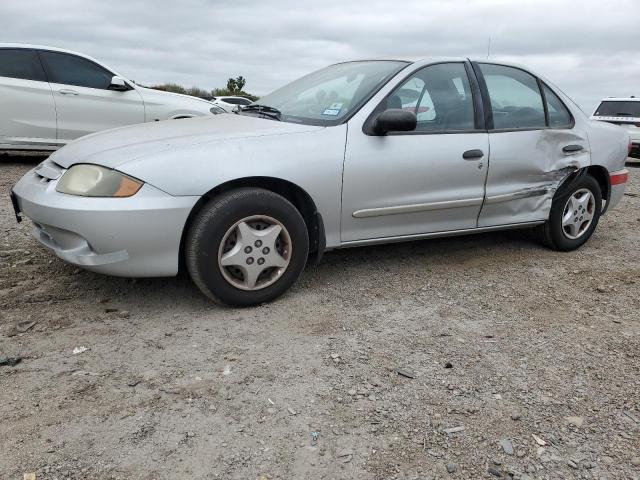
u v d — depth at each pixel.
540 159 4.38
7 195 6.12
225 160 3.17
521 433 2.30
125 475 1.98
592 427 2.36
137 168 3.00
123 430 2.21
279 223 3.32
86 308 3.30
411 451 2.17
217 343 2.94
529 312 3.51
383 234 3.83
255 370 2.69
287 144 3.37
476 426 2.34
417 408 2.44
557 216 4.66
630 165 14.14
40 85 7.66
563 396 2.58
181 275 3.84
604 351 3.03
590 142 4.73
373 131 3.64
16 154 9.41
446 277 4.08
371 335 3.10
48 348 2.81
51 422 2.24
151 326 3.11
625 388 2.66
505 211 4.36
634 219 6.35
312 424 2.30
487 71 4.31
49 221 3.08
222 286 3.24
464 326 3.27
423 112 3.91
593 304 3.68
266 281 3.40
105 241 2.98
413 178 3.79
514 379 2.71
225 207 3.13
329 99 3.93
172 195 3.03
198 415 2.33
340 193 3.54
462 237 5.13
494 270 4.28
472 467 2.11
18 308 3.24
